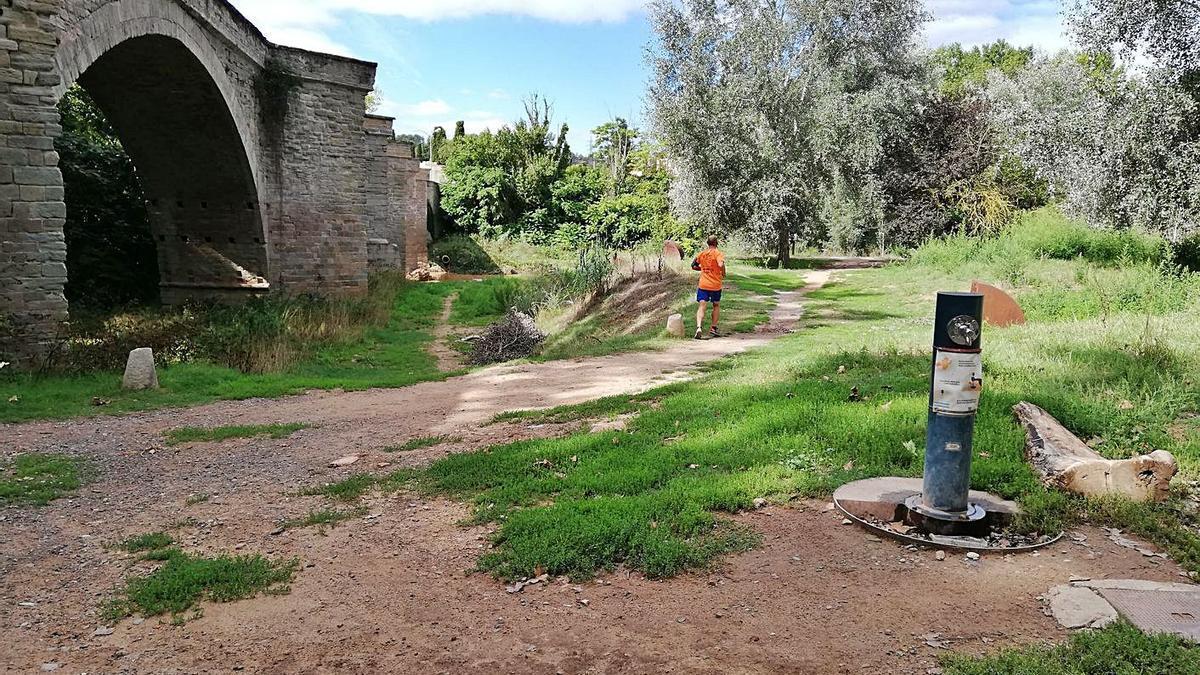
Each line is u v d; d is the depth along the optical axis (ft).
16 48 36.04
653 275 66.49
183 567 13.66
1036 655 9.61
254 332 50.67
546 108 152.15
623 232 134.92
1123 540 13.53
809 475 16.44
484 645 10.68
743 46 88.02
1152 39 55.31
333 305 65.87
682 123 88.28
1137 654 9.46
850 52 89.35
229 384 36.94
